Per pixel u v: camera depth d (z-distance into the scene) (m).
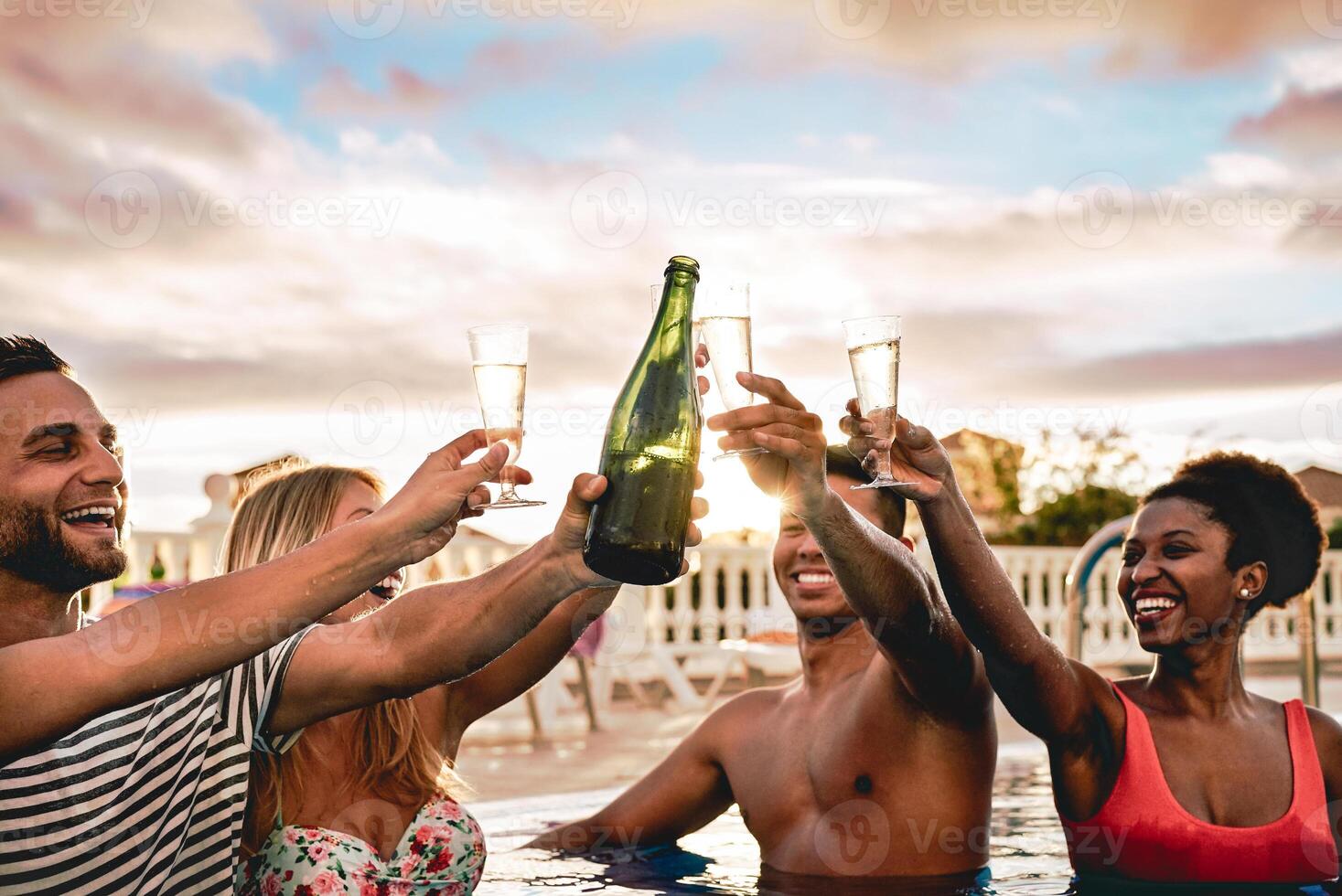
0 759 1.57
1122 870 2.43
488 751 6.20
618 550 1.79
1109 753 2.47
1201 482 2.55
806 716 2.79
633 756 5.89
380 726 2.36
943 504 1.99
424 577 8.10
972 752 2.59
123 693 1.57
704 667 10.02
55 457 1.91
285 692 2.01
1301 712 2.51
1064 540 14.41
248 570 1.63
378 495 2.71
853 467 2.62
